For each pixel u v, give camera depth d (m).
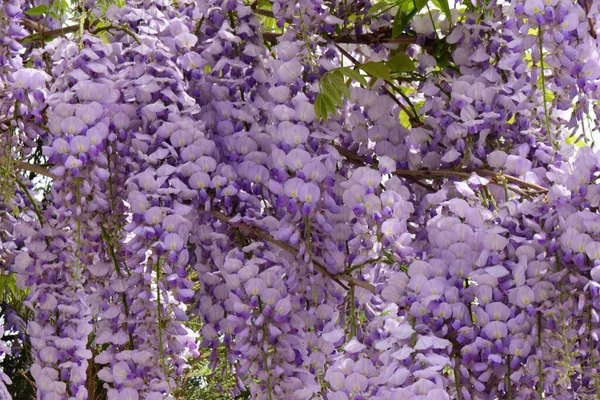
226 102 1.11
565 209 1.03
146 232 1.03
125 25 1.12
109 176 1.06
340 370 1.02
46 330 1.10
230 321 1.06
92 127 1.04
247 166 1.08
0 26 1.08
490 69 1.12
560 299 1.01
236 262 1.07
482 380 1.01
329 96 1.07
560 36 1.04
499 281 1.02
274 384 1.07
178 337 1.08
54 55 1.08
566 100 1.10
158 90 1.06
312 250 1.09
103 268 1.10
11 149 1.10
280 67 1.08
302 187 1.04
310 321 1.11
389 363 1.01
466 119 1.10
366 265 1.11
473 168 1.12
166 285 1.05
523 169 1.10
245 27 1.12
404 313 1.03
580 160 1.03
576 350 1.02
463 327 1.01
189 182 1.06
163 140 1.07
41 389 1.09
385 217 1.05
